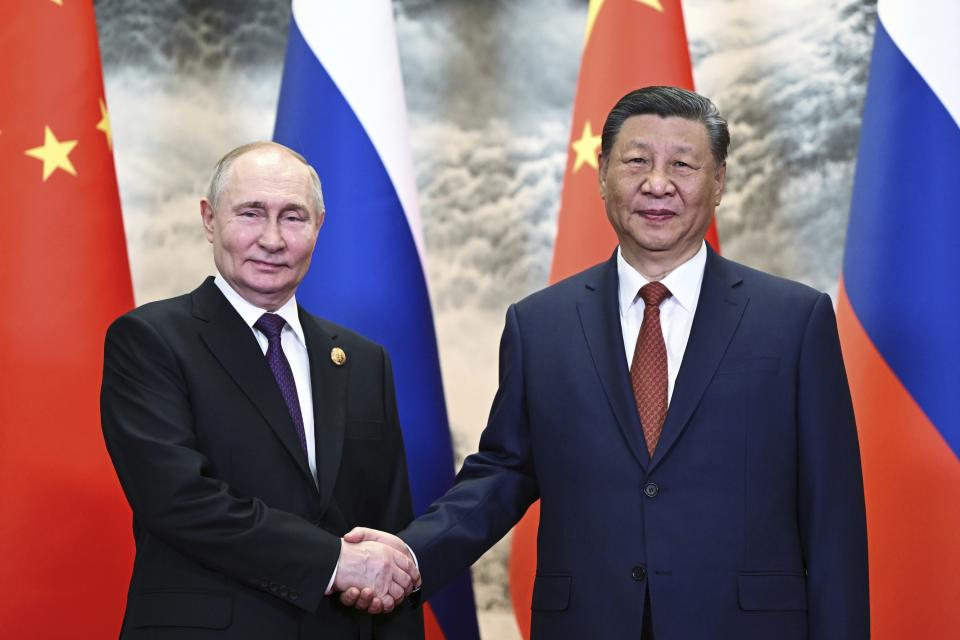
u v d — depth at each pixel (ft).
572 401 8.05
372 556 7.84
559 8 14.11
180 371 8.00
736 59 13.85
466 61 14.11
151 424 7.78
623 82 11.37
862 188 10.59
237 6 14.16
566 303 8.50
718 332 7.98
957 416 9.75
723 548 7.57
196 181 13.98
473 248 13.87
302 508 7.93
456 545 8.43
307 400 8.40
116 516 10.34
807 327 7.92
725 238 13.66
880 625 9.82
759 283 8.25
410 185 11.14
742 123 13.76
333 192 10.83
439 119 14.06
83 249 10.64
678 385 7.85
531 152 13.98
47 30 10.90
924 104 10.27
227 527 7.52
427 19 14.16
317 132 10.95
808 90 13.69
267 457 7.93
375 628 8.23
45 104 10.78
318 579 7.66
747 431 7.74
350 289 10.66
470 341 13.75
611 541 7.69
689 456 7.70
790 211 13.60
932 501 9.73
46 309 10.41
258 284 8.22
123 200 13.91
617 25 11.48
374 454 8.47
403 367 10.67
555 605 7.78
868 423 10.07
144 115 14.02
